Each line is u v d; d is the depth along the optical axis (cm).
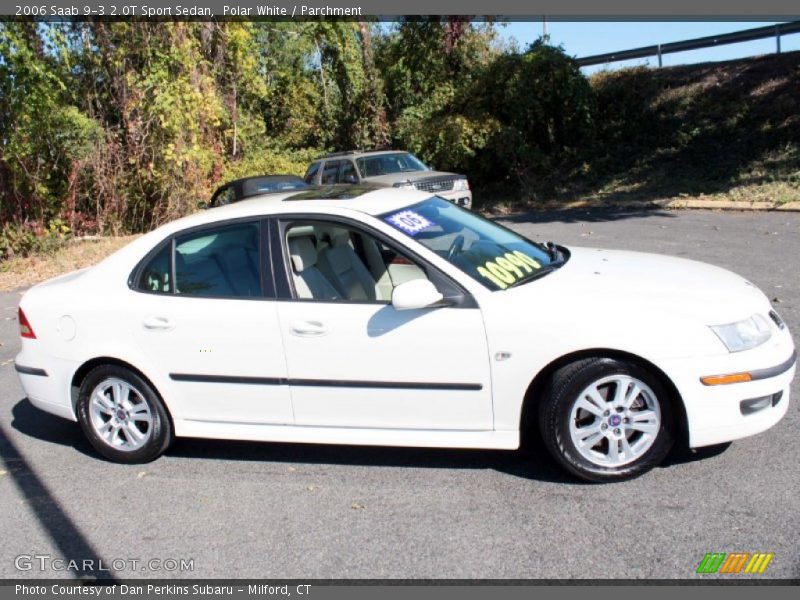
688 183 1675
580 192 1894
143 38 1466
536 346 391
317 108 2638
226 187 1502
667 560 329
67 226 1522
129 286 465
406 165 1557
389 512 390
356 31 2400
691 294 404
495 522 371
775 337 398
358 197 471
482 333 398
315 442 433
